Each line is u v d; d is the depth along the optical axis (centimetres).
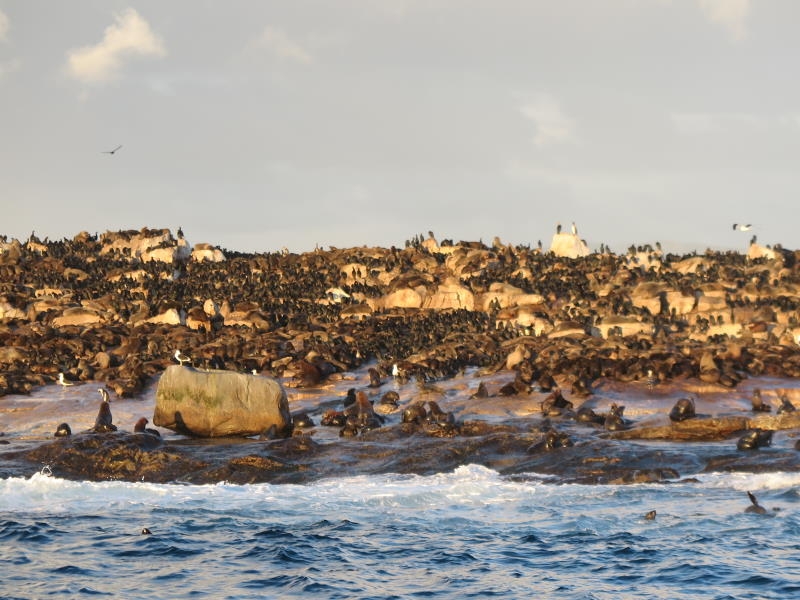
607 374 16638
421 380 17275
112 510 9888
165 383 13288
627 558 7856
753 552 7862
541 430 12825
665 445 11844
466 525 9112
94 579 7556
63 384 17588
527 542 8450
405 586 7306
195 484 11244
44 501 10294
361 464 11800
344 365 18912
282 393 13488
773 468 10650
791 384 16462
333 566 7831
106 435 12406
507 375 17312
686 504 9544
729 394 15750
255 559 8050
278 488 10894
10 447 12769
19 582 7488
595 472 10856
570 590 7125
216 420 13212
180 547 8419
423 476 11306
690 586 7112
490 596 7031
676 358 17238
